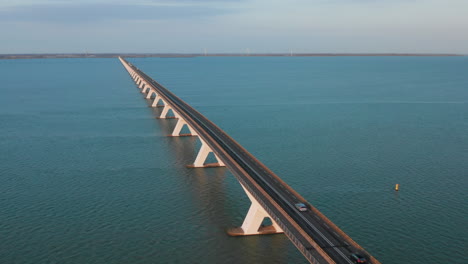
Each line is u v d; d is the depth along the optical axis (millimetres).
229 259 66312
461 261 66625
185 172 108125
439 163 116562
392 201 89562
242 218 80375
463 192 95062
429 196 92562
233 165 86750
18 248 69688
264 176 83875
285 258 66500
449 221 80250
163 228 76500
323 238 59250
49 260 66188
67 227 77062
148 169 110688
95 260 66188
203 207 85625
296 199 73062
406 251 69375
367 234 74875
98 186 98125
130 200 89500
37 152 128250
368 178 104000
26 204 87562
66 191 95125
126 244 70875
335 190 95750
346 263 53031
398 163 116375
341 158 120938
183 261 65812
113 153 126625
